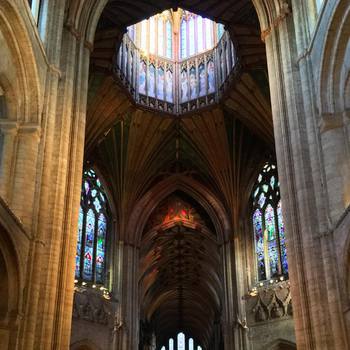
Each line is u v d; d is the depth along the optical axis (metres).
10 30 16.36
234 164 36.59
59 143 18.95
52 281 17.05
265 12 22.50
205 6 28.02
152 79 36.34
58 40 19.88
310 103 18.92
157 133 36.66
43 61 18.77
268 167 35.69
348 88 17.53
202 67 36.59
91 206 34.97
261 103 32.69
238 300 33.88
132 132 35.97
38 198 17.38
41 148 17.98
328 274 16.48
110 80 31.72
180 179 38.78
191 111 35.56
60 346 16.92
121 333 33.00
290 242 18.42
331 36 17.53
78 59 21.33
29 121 17.83
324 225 17.17
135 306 35.25
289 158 19.44
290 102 19.78
